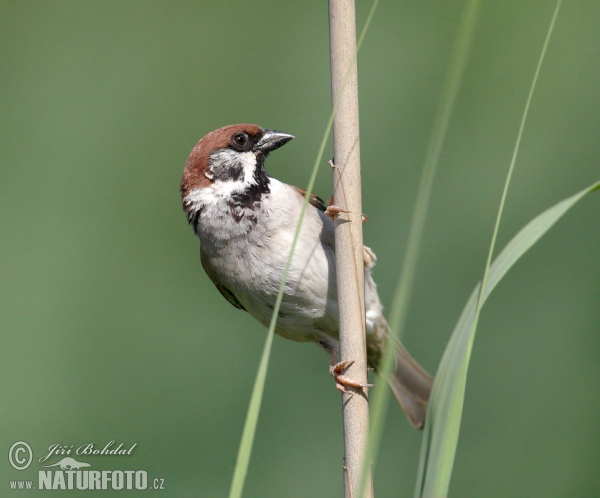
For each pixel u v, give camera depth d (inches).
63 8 545.3
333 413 399.5
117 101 521.3
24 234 494.0
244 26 517.7
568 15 460.4
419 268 418.3
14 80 537.3
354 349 203.9
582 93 443.2
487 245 415.5
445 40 466.6
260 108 500.1
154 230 487.8
